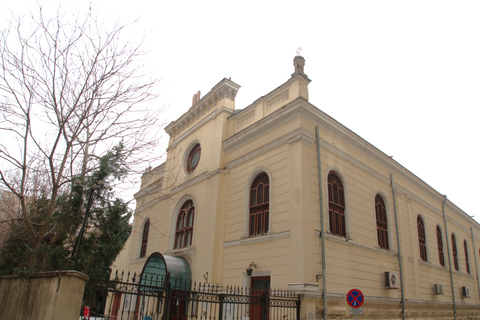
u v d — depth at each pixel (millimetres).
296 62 14938
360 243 14234
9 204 14156
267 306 9922
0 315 7582
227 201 15695
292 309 10930
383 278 14961
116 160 10898
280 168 13445
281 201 12922
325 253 12234
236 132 16844
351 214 14391
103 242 11383
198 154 19469
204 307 14164
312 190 12641
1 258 12602
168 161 21984
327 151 14148
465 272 24781
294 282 11242
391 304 14922
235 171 15844
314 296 11062
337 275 12438
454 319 20234
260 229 13672
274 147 14000
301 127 13062
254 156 14914
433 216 22516
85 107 10344
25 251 11797
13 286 7477
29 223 10266
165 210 20172
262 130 14930
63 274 6051
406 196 19406
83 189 10812
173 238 18625
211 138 17938
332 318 11531
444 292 20250
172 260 15891
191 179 18406
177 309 15656
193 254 16047
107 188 10594
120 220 11742
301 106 13312
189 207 18406
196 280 15242
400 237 17375
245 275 13320
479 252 29266
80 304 6125
